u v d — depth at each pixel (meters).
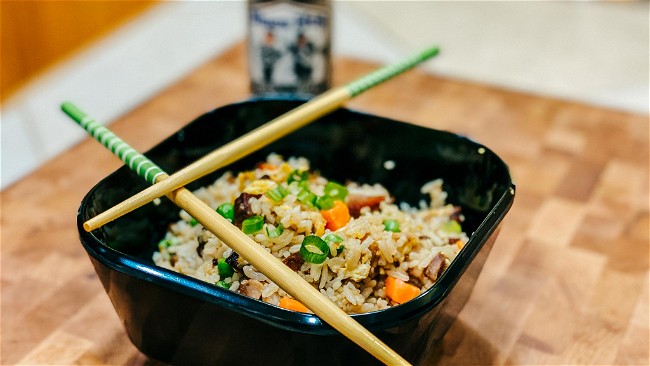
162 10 0.98
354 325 0.39
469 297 0.50
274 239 0.45
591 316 0.51
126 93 0.84
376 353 0.38
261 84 0.68
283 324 0.39
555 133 0.66
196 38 0.91
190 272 0.47
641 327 0.50
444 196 0.53
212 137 0.52
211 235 0.47
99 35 0.95
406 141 0.53
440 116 0.68
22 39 0.86
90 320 0.51
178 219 0.52
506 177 0.47
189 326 0.43
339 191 0.50
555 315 0.51
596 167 0.63
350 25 0.89
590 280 0.54
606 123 0.67
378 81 0.53
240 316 0.40
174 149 0.50
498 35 0.91
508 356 0.49
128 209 0.43
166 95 0.71
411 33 0.89
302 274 0.44
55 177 0.61
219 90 0.72
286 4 0.64
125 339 0.49
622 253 0.56
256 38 0.66
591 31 0.92
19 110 0.83
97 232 0.45
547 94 0.71
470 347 0.49
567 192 0.61
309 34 0.65
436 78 0.73
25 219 0.58
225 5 0.97
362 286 0.45
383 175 0.55
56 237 0.56
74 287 0.53
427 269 0.45
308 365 0.41
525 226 0.58
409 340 0.41
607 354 0.49
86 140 0.65
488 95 0.71
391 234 0.46
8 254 0.55
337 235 0.45
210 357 0.44
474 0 0.98
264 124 0.54
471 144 0.50
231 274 0.45
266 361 0.42
